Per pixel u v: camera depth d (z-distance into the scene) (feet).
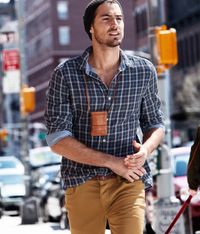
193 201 49.65
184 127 220.64
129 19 317.22
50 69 350.64
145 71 21.35
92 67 21.11
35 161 100.32
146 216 46.14
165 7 243.81
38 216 78.84
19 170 107.55
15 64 95.66
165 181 43.45
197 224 50.01
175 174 56.54
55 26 345.51
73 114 21.18
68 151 20.65
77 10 346.74
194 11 229.25
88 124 21.11
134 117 21.40
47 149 102.17
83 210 21.18
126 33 316.19
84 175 21.01
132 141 21.33
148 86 21.53
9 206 101.91
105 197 20.94
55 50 346.54
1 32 96.53
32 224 76.95
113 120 21.08
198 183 25.40
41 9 363.56
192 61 233.35
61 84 21.01
